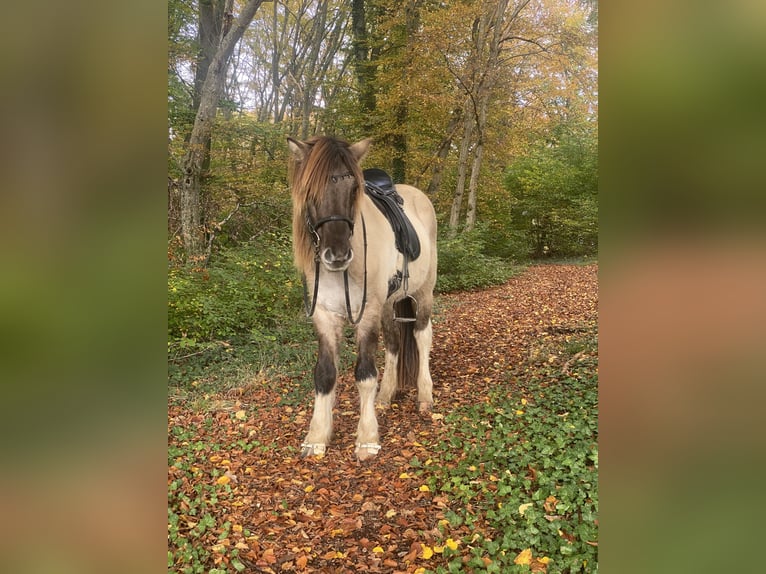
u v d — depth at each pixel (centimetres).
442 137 1422
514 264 1590
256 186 939
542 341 617
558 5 1316
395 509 300
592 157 1702
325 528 287
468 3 1194
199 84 995
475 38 1266
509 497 289
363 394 376
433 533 272
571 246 1798
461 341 661
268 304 668
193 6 972
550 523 256
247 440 400
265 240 804
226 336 617
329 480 339
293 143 345
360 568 252
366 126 1322
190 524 284
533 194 1741
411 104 1252
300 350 592
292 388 506
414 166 1362
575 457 314
